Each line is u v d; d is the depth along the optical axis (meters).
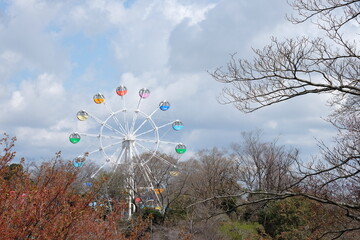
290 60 12.65
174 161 61.75
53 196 11.05
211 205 40.28
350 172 13.95
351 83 12.93
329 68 12.83
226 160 60.88
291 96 12.75
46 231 10.41
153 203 56.62
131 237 19.56
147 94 62.06
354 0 12.78
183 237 31.17
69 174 11.67
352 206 13.36
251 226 40.19
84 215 12.08
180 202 47.84
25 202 10.71
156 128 61.25
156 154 62.34
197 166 64.00
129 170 54.25
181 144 61.16
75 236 12.26
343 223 18.30
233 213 43.03
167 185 52.00
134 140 59.66
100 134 57.34
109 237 14.34
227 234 37.94
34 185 11.23
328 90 12.69
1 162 11.71
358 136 16.91
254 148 61.75
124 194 47.62
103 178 17.34
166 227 41.88
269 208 37.94
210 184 45.84
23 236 10.14
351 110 15.31
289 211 36.16
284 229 35.72
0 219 9.77
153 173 56.56
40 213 10.48
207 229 37.06
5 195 10.27
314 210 19.88
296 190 14.61
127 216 43.84
